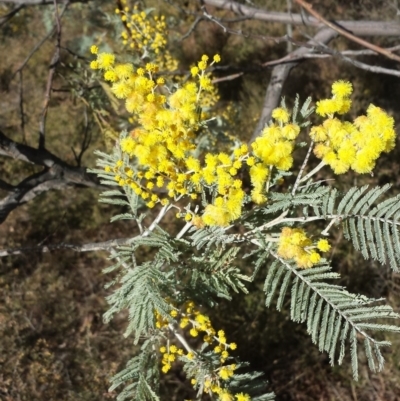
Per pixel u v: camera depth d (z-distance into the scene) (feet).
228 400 0.97
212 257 0.96
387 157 2.79
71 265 2.74
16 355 2.50
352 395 2.57
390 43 3.13
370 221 0.79
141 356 1.02
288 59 1.88
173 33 3.18
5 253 1.39
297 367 2.62
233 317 2.58
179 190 0.83
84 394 2.47
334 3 3.21
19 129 3.02
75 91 1.96
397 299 2.60
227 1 1.86
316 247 0.80
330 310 0.82
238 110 3.04
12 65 3.13
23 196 1.65
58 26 1.75
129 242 1.02
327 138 0.79
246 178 1.44
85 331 2.61
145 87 0.79
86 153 2.96
